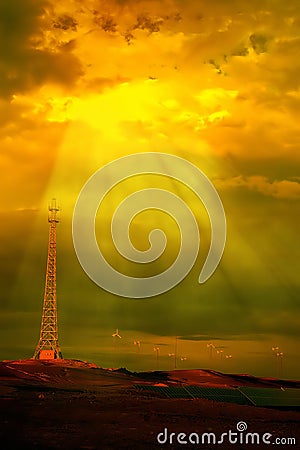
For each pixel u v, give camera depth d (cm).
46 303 6322
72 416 2831
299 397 4531
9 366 5009
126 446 2278
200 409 3256
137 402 3334
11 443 2206
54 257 6494
